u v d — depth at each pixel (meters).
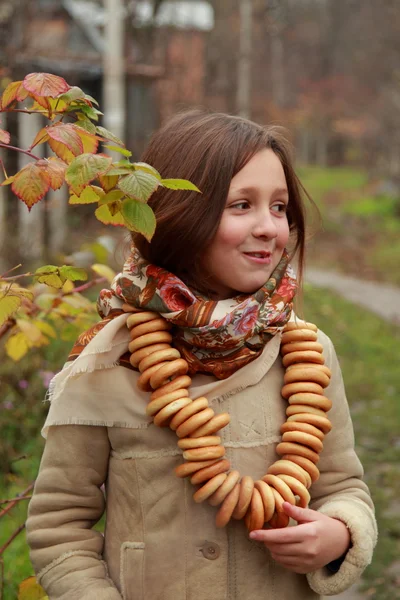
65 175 1.32
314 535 1.48
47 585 1.58
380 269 16.33
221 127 1.58
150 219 1.38
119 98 9.13
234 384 1.56
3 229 5.67
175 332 1.57
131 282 1.56
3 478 3.66
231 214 1.54
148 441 1.55
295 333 1.63
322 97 38.66
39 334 2.19
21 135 8.45
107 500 1.64
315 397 1.58
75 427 1.60
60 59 10.56
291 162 1.67
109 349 1.53
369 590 3.47
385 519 4.20
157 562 1.54
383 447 5.48
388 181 30.14
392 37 31.91
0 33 7.26
